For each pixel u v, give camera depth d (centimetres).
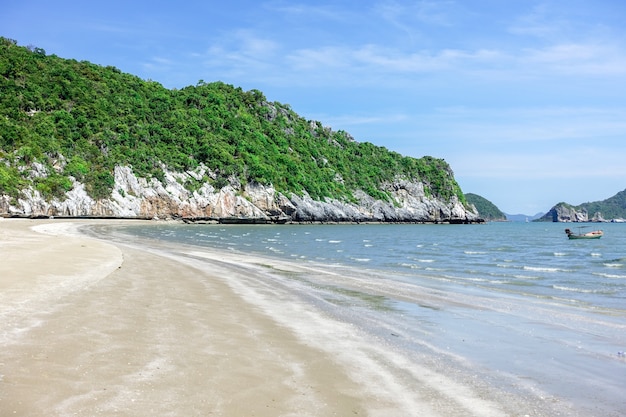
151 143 14375
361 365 948
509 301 1886
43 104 13150
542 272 2997
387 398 769
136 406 649
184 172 14150
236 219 14350
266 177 15550
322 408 702
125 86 16300
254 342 1066
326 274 2686
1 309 1162
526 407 767
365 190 19350
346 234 9275
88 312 1216
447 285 2350
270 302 1670
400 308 1672
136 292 1609
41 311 1181
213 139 15725
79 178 11838
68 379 730
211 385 757
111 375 763
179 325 1166
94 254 2762
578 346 1186
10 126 11425
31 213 10444
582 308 1750
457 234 10150
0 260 2089
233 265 2967
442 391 824
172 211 13312
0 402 626
